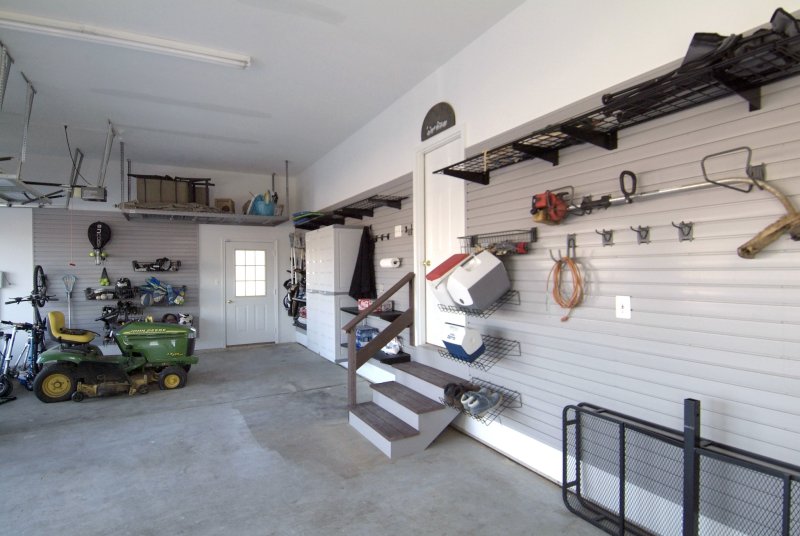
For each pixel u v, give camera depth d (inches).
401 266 184.1
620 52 91.2
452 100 144.6
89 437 143.8
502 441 127.0
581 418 102.0
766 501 70.4
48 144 232.8
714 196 77.2
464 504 101.1
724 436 75.7
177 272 288.7
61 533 92.0
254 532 91.7
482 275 113.3
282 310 322.0
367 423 138.4
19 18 117.6
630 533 88.3
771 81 69.6
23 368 215.8
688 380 81.0
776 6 69.0
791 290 67.6
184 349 207.8
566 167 105.7
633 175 88.1
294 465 122.0
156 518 97.1
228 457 127.6
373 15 120.6
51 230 255.3
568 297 104.3
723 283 75.9
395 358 165.5
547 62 108.3
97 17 119.9
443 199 156.7
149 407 175.3
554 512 97.6
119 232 271.9
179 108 184.4
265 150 250.5
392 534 90.4
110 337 242.7
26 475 117.6
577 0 100.5
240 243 308.3
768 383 70.4
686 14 80.1
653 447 86.9
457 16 121.5
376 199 182.2
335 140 232.4
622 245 92.5
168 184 259.8
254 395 190.5
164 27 125.4
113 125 204.1
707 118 78.2
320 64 148.1
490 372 130.9
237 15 120.1
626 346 91.7
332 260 232.5
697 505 73.0
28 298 220.4
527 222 116.9
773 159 69.6
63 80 156.5
